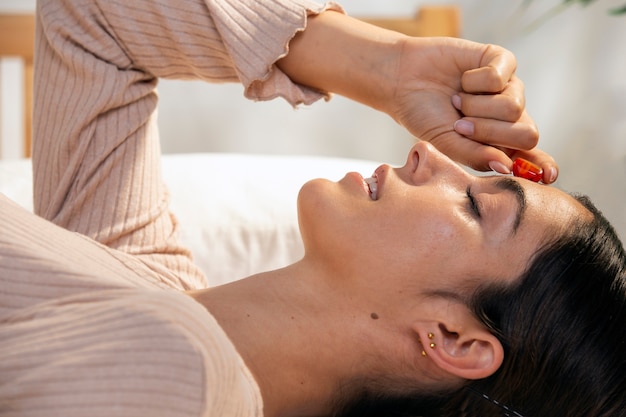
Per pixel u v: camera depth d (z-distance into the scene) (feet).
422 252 3.44
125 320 2.57
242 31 3.86
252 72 3.84
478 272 3.46
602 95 7.52
